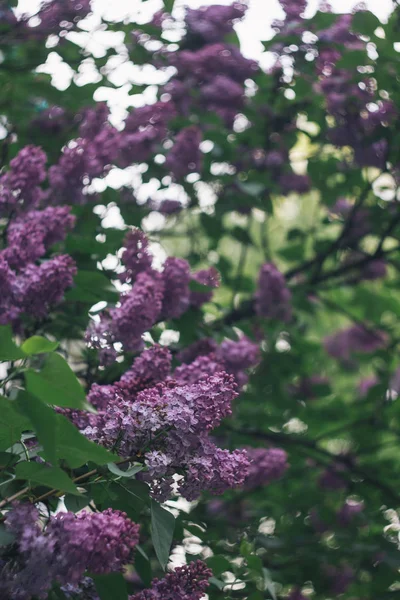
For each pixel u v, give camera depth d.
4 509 1.99
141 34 4.77
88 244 3.53
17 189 3.31
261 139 5.07
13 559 1.91
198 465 2.07
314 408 5.27
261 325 5.11
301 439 5.16
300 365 5.19
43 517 2.10
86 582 2.20
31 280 2.83
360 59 4.47
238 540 4.31
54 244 3.41
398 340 5.99
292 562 4.41
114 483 2.20
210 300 3.70
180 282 3.36
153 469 2.01
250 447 4.44
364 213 5.43
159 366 2.64
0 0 4.50
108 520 1.88
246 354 3.64
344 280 5.70
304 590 4.46
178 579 2.17
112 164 4.03
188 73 4.77
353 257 5.82
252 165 5.09
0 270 2.81
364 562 4.50
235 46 4.84
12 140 4.41
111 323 2.93
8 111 4.45
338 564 4.40
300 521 4.84
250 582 3.20
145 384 2.47
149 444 2.08
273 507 4.83
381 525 4.89
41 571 1.86
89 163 3.65
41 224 3.16
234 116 4.98
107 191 4.20
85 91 4.39
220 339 3.69
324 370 6.76
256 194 4.64
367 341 6.37
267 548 4.38
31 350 1.62
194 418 2.06
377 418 5.34
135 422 2.06
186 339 3.57
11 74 4.48
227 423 4.83
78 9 4.52
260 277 4.84
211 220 4.94
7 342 1.61
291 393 5.59
